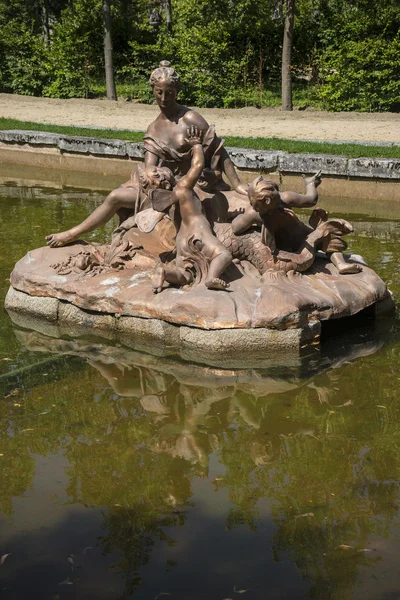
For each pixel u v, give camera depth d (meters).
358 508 3.65
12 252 8.29
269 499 3.75
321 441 4.36
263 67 23.50
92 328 6.18
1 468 4.09
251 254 6.02
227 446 4.34
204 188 6.32
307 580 3.13
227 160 6.52
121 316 5.98
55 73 24.53
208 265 5.80
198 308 5.57
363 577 3.14
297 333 5.54
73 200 11.64
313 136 15.14
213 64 21.86
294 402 4.88
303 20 23.05
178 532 3.49
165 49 22.86
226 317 5.53
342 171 11.46
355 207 10.95
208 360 5.55
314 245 6.08
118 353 5.74
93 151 14.39
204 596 3.05
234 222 6.08
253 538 3.43
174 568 3.23
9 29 26.55
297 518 3.58
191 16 24.84
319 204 11.27
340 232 6.17
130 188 6.68
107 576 3.18
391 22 19.88
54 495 3.81
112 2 26.48
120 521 3.58
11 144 15.71
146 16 29.52
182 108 6.54
